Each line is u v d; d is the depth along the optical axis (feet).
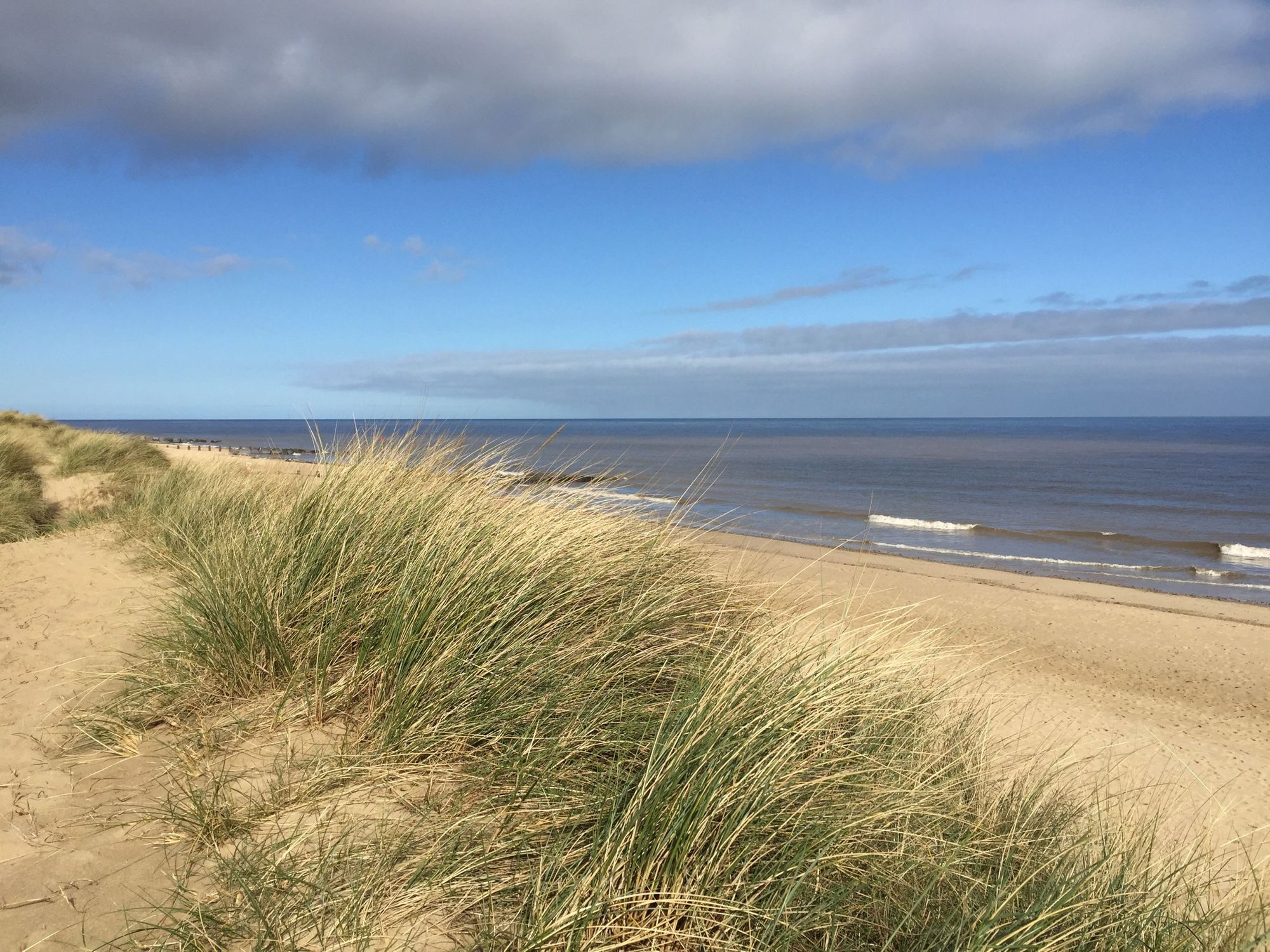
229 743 10.13
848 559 53.31
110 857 7.84
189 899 7.17
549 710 10.23
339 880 7.39
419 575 11.80
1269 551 63.87
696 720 8.66
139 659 13.21
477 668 10.46
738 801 7.80
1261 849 13.80
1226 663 30.53
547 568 12.67
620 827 7.43
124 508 31.65
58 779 9.39
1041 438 378.73
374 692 10.93
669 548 15.34
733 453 209.87
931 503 101.19
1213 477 142.51
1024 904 7.98
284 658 11.66
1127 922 7.73
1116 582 52.54
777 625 12.16
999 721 18.86
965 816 9.37
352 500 14.21
